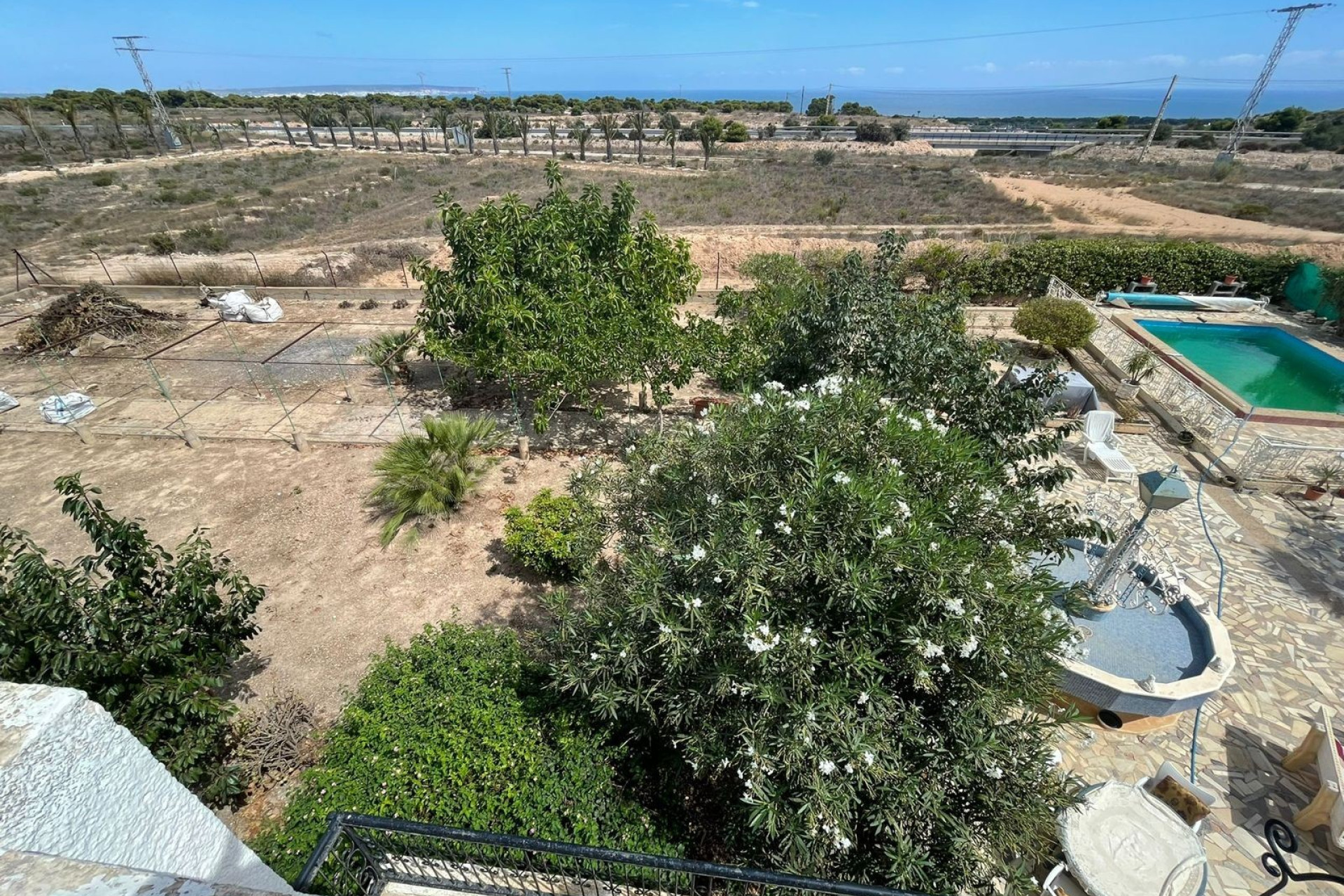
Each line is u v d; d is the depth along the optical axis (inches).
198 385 523.5
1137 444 439.8
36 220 1083.9
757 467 178.9
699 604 152.5
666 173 1531.7
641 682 176.7
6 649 165.9
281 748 231.0
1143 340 569.3
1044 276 708.7
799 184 1408.7
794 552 153.3
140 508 374.3
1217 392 492.1
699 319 437.1
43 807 57.7
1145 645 260.1
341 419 469.1
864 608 148.4
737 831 174.2
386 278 801.6
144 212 1140.5
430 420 382.0
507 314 384.8
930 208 1210.6
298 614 303.9
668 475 200.1
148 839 71.4
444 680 216.5
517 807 176.9
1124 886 179.9
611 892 159.3
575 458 422.0
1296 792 221.9
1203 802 204.8
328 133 2561.5
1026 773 155.1
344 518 366.6
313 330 624.1
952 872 152.6
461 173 1510.8
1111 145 2164.1
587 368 388.5
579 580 220.1
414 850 162.1
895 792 146.5
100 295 625.6
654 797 191.5
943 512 163.8
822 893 116.7
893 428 174.2
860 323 267.1
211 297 700.7
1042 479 219.5
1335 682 263.0
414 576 325.7
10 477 402.9
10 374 542.0
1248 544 343.0
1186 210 1186.6
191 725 200.1
